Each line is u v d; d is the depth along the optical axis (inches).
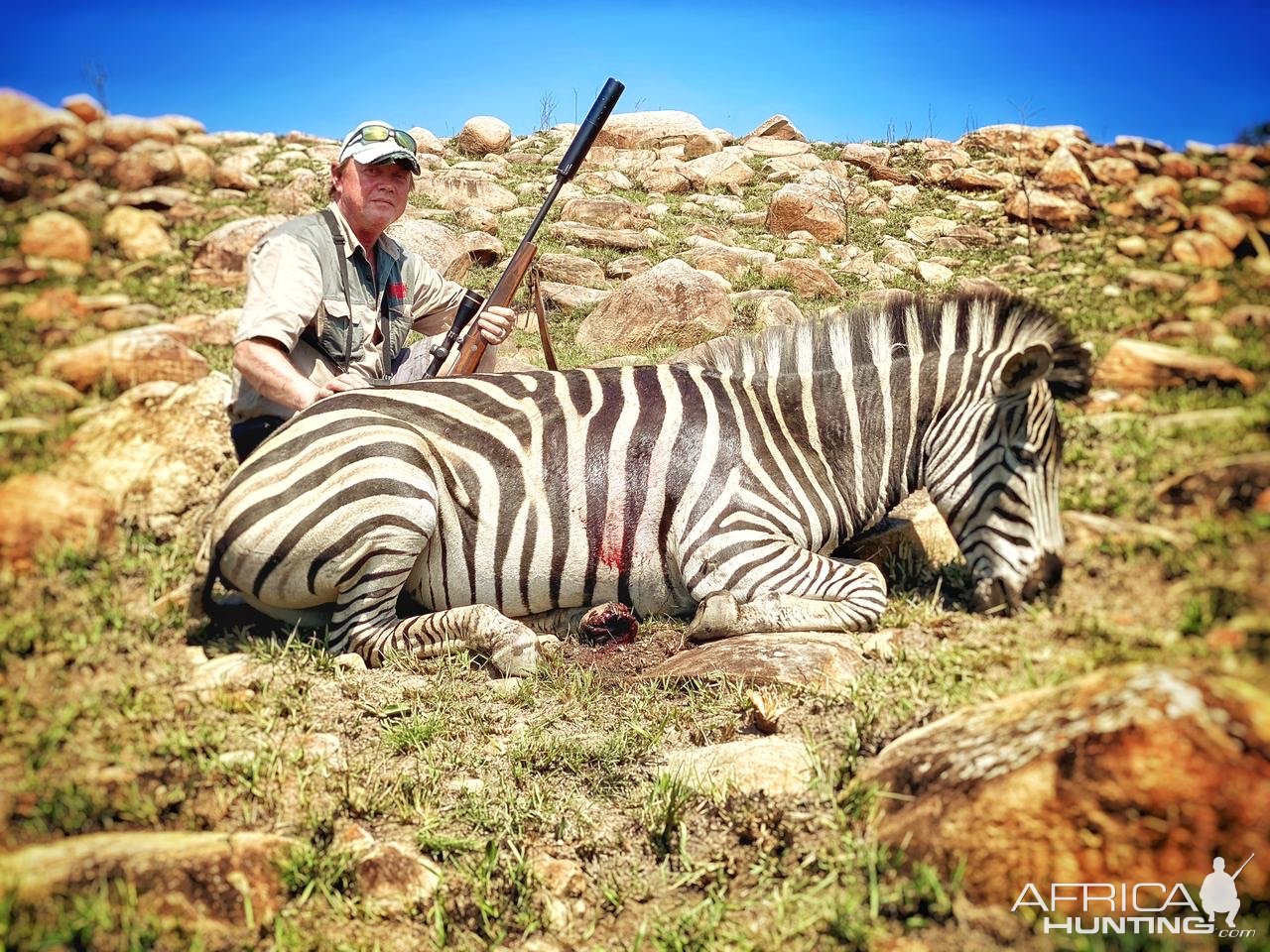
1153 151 177.2
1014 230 283.6
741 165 359.6
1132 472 116.0
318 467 126.0
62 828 89.1
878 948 83.7
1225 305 118.9
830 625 126.5
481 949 92.0
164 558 125.5
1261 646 84.6
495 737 115.9
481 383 141.9
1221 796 77.4
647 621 140.0
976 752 90.6
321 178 277.7
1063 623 109.2
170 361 136.9
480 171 365.1
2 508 110.1
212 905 87.6
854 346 145.4
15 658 101.1
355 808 101.1
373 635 129.1
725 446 137.9
